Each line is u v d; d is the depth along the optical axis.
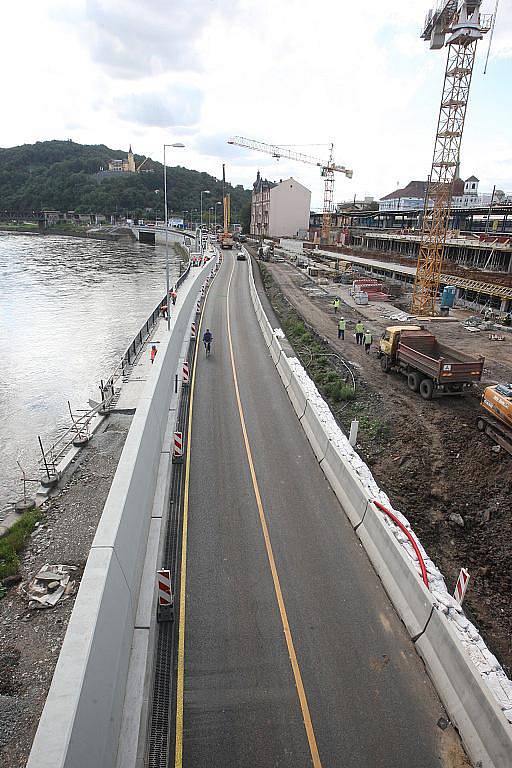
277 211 103.50
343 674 8.18
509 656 9.28
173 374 20.03
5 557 11.18
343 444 16.64
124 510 9.23
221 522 12.05
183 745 7.03
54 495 13.80
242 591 9.89
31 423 21.62
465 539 12.71
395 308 41.03
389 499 13.92
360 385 22.55
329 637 8.88
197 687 7.90
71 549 11.38
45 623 9.28
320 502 13.00
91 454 15.88
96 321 41.59
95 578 7.50
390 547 10.23
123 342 35.19
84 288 57.59
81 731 5.59
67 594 10.01
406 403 20.56
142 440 11.91
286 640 8.79
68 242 121.94
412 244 59.50
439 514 13.58
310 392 20.95
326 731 7.28
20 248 103.81
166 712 7.50
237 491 13.37
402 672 8.25
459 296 41.91
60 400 24.31
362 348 28.95
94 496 13.53
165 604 9.10
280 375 22.91
